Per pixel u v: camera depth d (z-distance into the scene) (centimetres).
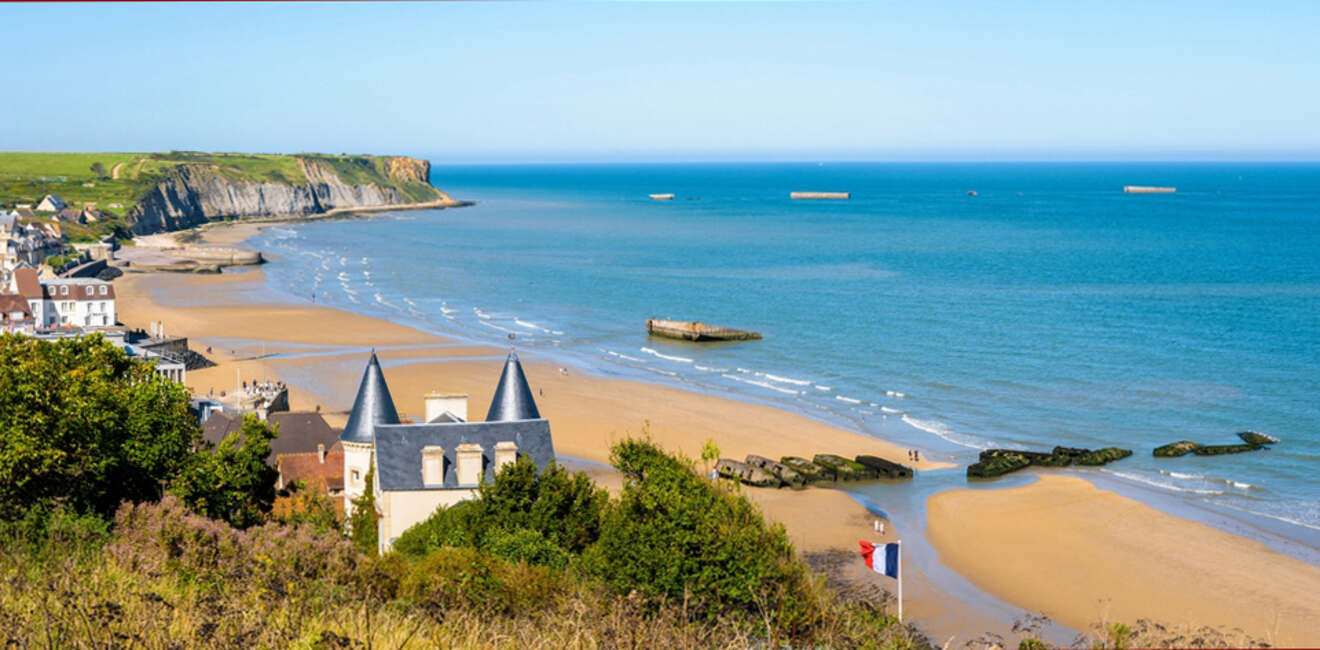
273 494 5194
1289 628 5103
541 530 4322
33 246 19788
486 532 4347
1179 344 12662
